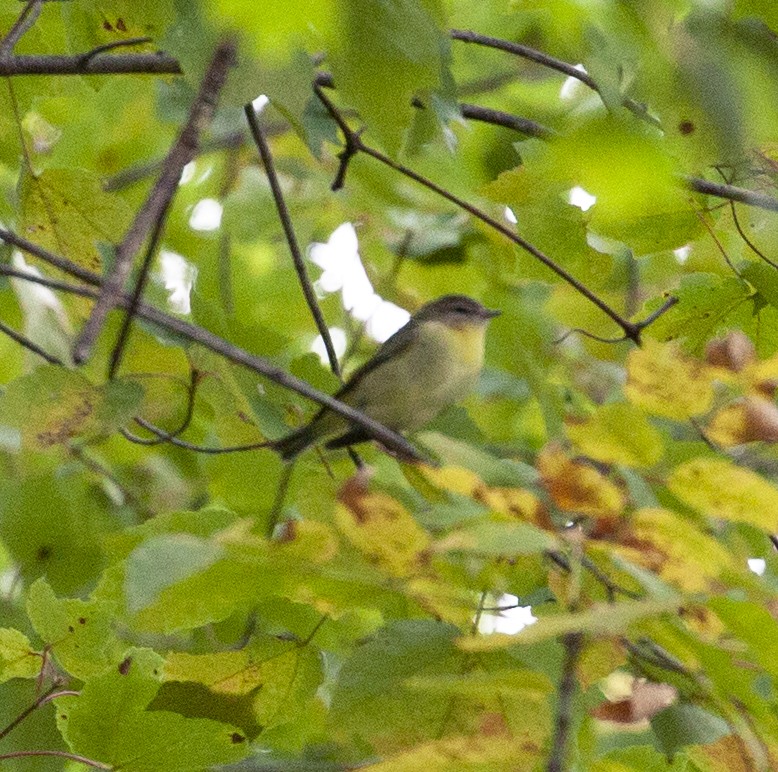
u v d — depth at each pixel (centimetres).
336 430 671
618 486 402
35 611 538
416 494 595
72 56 614
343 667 479
